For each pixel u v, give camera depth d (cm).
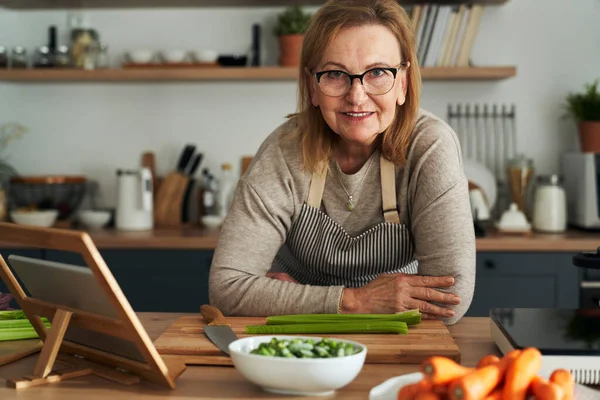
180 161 375
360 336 141
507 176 366
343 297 163
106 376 125
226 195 369
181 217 374
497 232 342
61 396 115
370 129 165
